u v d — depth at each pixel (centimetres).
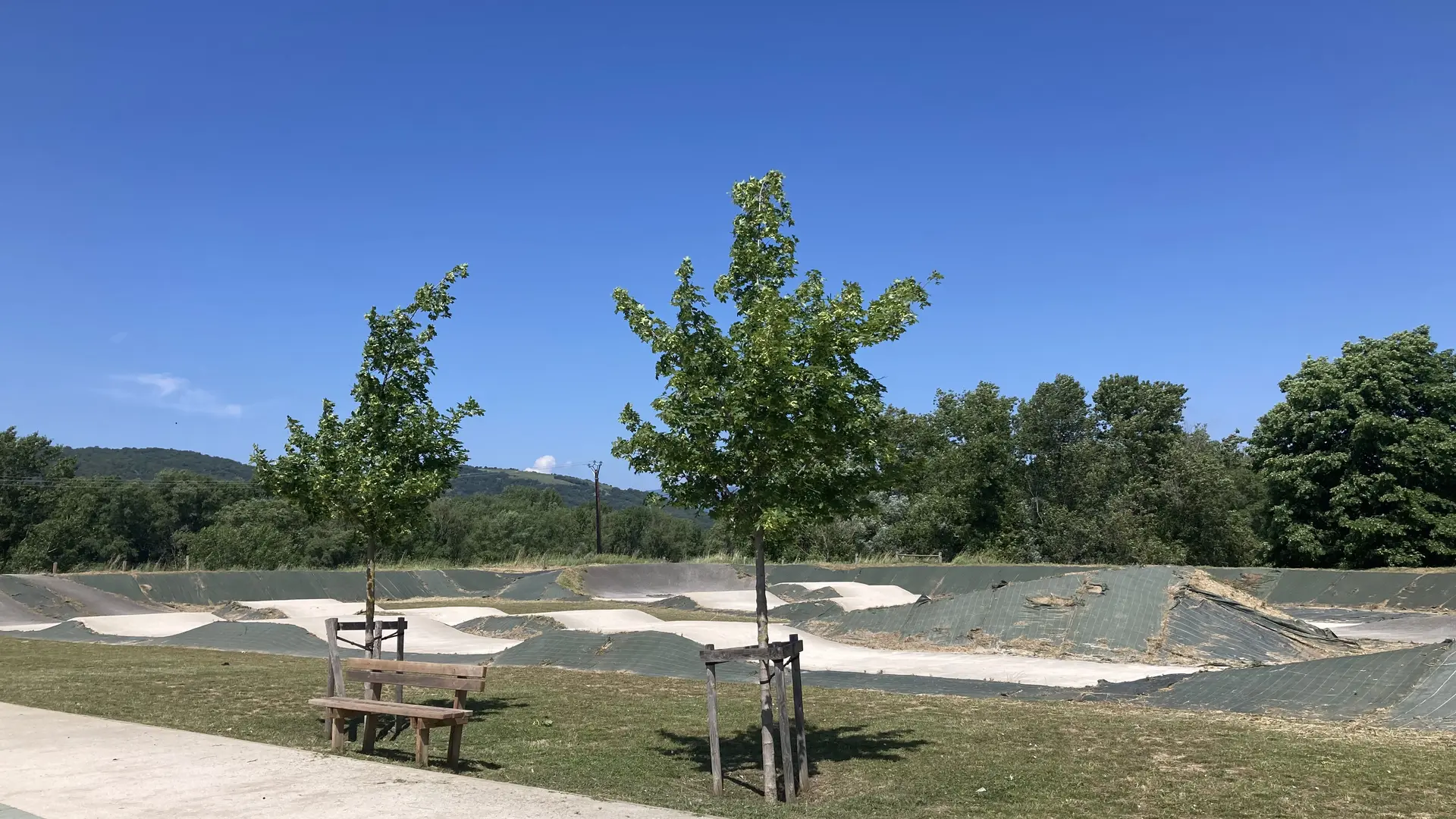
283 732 1062
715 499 855
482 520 7812
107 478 7450
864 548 5897
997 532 5734
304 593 4266
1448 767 841
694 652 1720
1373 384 3922
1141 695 1315
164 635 2634
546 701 1311
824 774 842
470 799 691
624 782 801
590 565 5009
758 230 884
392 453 1136
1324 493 4034
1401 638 2361
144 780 760
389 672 919
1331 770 832
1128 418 6194
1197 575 2097
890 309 838
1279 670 1284
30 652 2136
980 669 1770
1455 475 3847
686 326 877
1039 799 735
